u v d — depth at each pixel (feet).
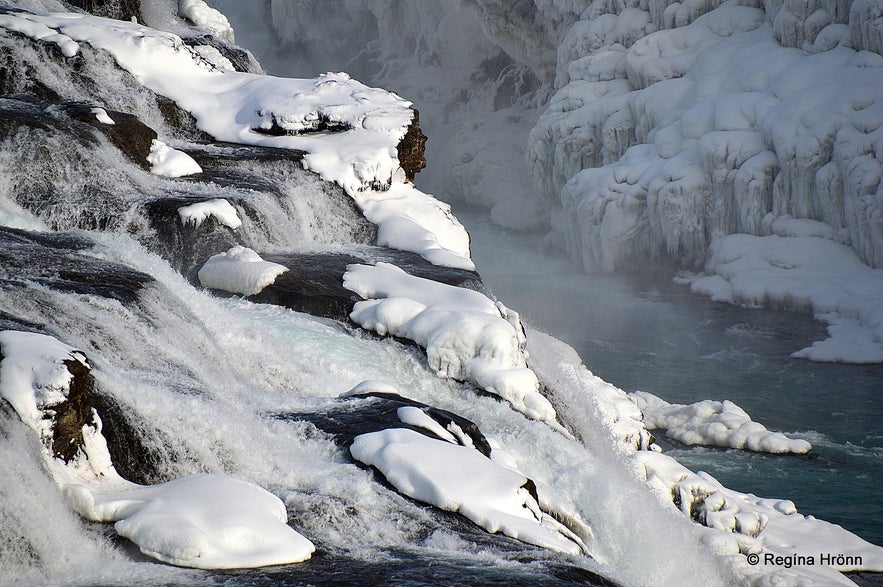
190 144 134.51
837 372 180.04
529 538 61.21
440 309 96.37
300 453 68.28
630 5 312.09
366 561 53.31
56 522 51.60
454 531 60.44
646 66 289.33
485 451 77.20
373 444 68.18
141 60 142.10
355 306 98.48
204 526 52.06
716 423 139.95
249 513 53.88
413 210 134.00
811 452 136.67
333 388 85.30
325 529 57.62
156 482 59.72
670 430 142.41
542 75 385.09
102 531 52.37
